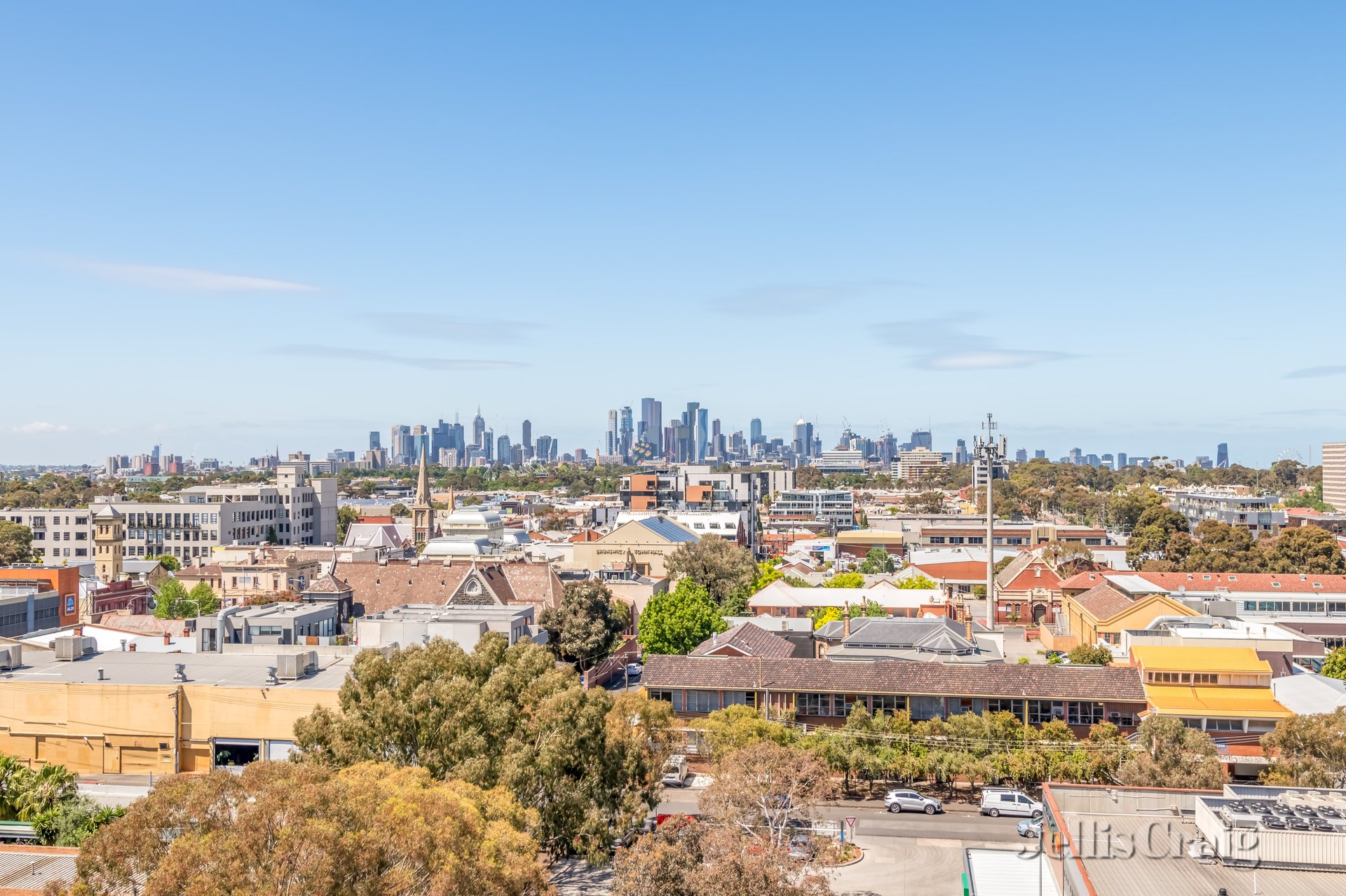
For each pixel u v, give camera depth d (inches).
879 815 3223.4
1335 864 1776.6
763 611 6437.0
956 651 4261.8
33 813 2411.4
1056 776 3235.7
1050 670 3826.3
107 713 2979.8
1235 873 1771.7
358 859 1492.4
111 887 1520.7
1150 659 3841.0
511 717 2463.1
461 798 1873.8
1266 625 4690.0
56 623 5693.9
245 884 1414.9
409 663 2539.4
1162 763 2974.9
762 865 1953.7
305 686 3034.0
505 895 1715.1
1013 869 2395.4
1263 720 3553.2
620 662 5393.7
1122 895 1670.8
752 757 2527.1
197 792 1583.4
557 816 2385.6
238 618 4170.8
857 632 4596.5
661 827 2228.1
